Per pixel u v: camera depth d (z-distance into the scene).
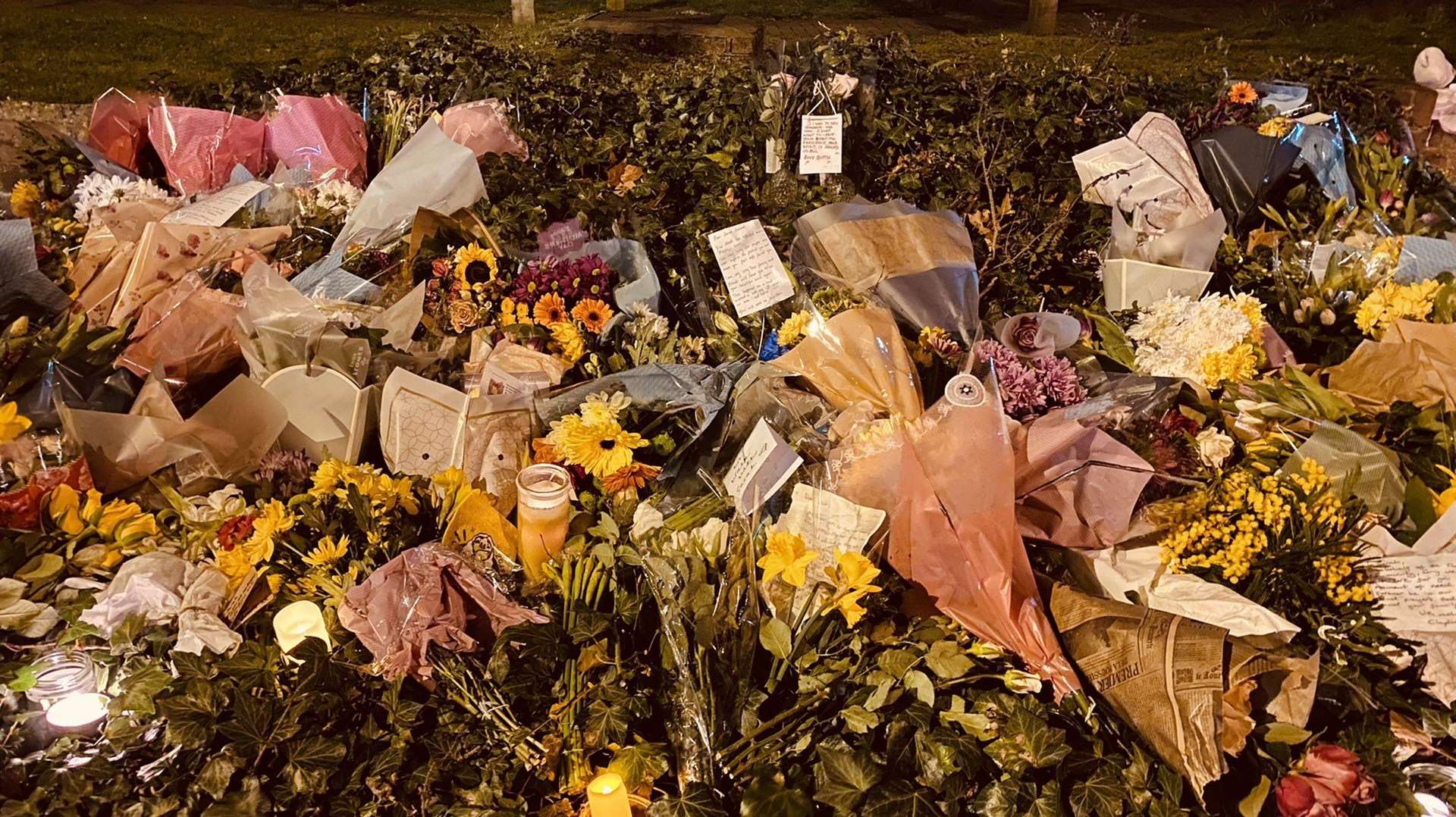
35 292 2.95
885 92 4.16
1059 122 4.06
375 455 2.62
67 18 10.14
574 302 2.95
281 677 1.85
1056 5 10.02
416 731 1.83
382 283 3.15
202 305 2.72
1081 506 2.14
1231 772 1.79
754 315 2.90
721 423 2.41
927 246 2.83
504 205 3.49
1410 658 1.98
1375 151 4.21
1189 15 11.49
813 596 1.93
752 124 3.91
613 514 2.28
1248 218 3.83
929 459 2.07
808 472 2.26
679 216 3.86
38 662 1.88
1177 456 2.30
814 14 11.94
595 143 4.29
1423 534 2.07
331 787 1.69
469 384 2.67
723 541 2.12
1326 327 3.12
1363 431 2.41
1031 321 2.73
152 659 1.92
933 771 1.69
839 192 3.64
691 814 1.64
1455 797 1.83
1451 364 2.46
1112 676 1.84
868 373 2.34
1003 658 1.95
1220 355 2.64
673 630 1.84
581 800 1.79
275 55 8.55
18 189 3.83
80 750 1.78
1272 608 2.03
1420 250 3.19
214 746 1.74
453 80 4.80
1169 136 3.65
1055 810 1.62
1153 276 3.15
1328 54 8.02
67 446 2.31
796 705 1.87
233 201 3.37
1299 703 1.79
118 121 4.12
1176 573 2.05
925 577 2.02
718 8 12.45
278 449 2.50
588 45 7.82
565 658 1.85
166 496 2.27
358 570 2.06
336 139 4.07
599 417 2.32
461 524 2.18
